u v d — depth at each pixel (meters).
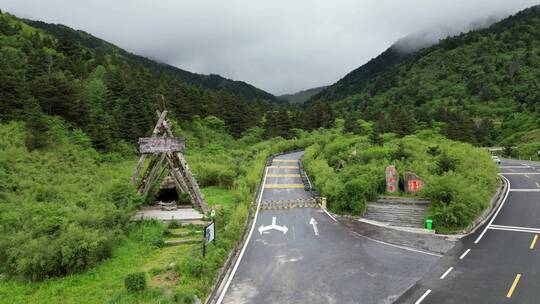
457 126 73.62
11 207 22.36
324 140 66.31
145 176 28.12
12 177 26.95
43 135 36.78
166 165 30.12
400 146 42.91
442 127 79.69
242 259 19.62
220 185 37.84
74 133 42.31
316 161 44.53
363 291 15.69
